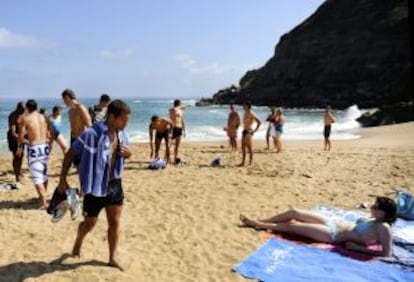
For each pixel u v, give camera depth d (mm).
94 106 9711
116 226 5434
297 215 7039
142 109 72188
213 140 24188
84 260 5707
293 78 88250
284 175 11625
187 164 13570
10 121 10445
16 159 10516
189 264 5770
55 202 5453
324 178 11273
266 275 5461
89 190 5035
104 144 5016
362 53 82438
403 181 10938
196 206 8375
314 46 91500
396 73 73938
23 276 5219
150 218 7598
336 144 21766
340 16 95750
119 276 5289
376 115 40469
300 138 26250
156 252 6125
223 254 6109
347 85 79688
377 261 5926
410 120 38094
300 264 5789
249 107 13156
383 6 88562
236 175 11555
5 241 6387
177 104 13555
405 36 78938
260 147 19672
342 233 6477
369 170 12547
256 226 7195
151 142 13938
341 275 5469
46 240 6445
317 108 78500
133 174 11602
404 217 7688
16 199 8719
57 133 9758
